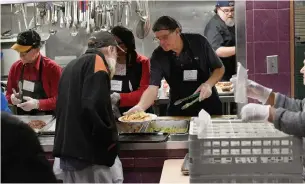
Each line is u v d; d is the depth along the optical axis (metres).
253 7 2.74
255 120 1.94
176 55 3.03
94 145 2.25
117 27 3.22
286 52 2.76
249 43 2.77
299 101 2.27
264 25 2.75
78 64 2.28
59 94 2.32
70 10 4.65
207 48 3.02
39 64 3.31
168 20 2.84
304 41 2.74
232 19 4.61
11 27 5.32
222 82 4.37
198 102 3.15
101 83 2.19
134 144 2.51
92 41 2.38
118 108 3.18
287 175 1.78
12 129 1.39
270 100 2.36
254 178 1.79
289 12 2.73
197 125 1.96
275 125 1.87
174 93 3.20
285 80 2.78
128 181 2.58
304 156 1.95
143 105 2.95
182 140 2.53
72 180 2.33
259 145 1.77
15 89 3.43
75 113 2.23
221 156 1.79
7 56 5.02
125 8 4.75
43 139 2.67
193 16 5.22
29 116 3.27
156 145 2.50
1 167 1.37
